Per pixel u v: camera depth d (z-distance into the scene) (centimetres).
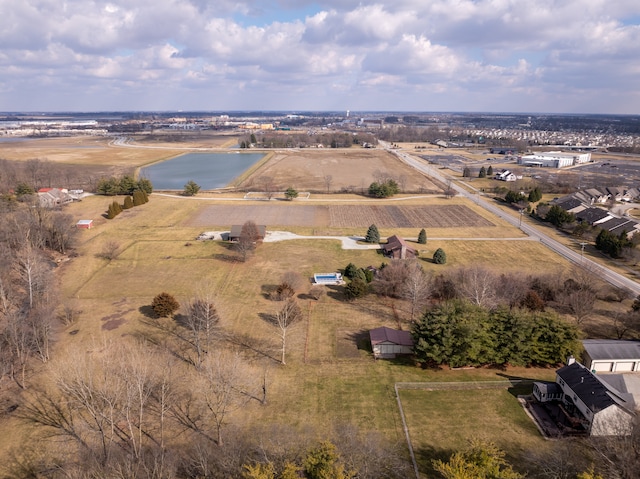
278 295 7488
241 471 3500
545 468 3900
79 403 4756
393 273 7800
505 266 9225
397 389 5197
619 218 12100
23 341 5356
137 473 3694
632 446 3803
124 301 7425
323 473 3278
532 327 5684
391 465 3962
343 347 6153
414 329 5888
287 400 4972
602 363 5497
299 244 10588
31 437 4381
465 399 5031
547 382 5150
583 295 6969
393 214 13712
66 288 7925
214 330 6222
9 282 7125
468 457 3550
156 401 4888
